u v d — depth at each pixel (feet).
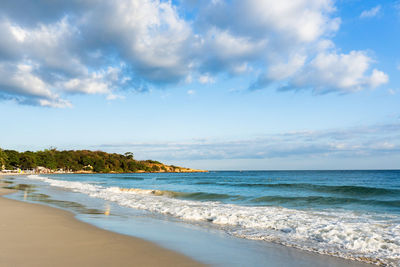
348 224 29.60
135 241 21.31
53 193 68.64
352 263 17.61
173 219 33.91
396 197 59.77
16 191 73.77
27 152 432.66
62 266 14.83
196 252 19.13
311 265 17.04
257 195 64.59
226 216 34.35
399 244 21.80
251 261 17.46
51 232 23.02
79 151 583.58
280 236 24.98
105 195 64.03
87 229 25.23
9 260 15.44
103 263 15.71
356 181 155.94
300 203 50.42
